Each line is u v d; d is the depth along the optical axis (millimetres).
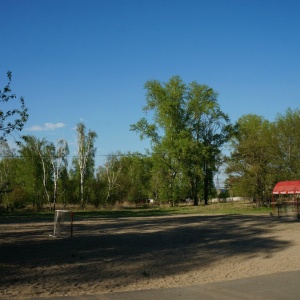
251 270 10680
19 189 51781
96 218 34969
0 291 8211
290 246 15422
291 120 45625
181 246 15773
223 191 79375
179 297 7375
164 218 33844
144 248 15180
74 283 9133
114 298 7402
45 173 57438
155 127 54281
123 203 68750
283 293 7484
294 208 35969
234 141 50594
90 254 13602
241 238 18500
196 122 54781
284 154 45688
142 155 55719
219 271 10664
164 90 54188
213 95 54281
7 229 23344
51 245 15930
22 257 12812
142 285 8945
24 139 16109
